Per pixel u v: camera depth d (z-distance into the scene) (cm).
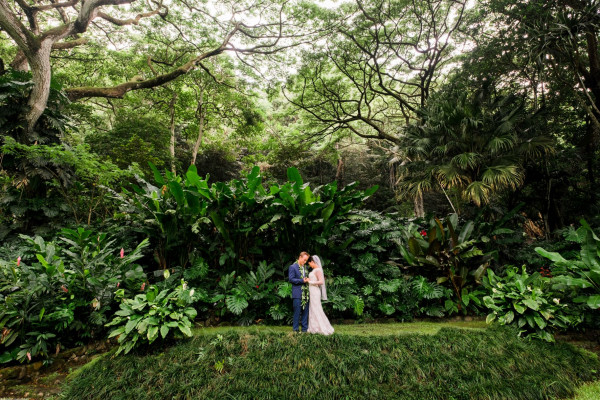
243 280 507
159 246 534
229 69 1797
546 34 729
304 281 432
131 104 1670
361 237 594
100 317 392
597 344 439
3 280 379
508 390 332
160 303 384
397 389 330
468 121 776
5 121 579
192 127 1934
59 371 371
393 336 398
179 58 1547
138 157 1192
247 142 2125
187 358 355
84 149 603
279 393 319
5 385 338
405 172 928
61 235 566
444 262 561
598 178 1017
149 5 1183
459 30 1172
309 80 1587
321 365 349
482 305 540
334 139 1870
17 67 889
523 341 410
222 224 509
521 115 797
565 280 434
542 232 1005
